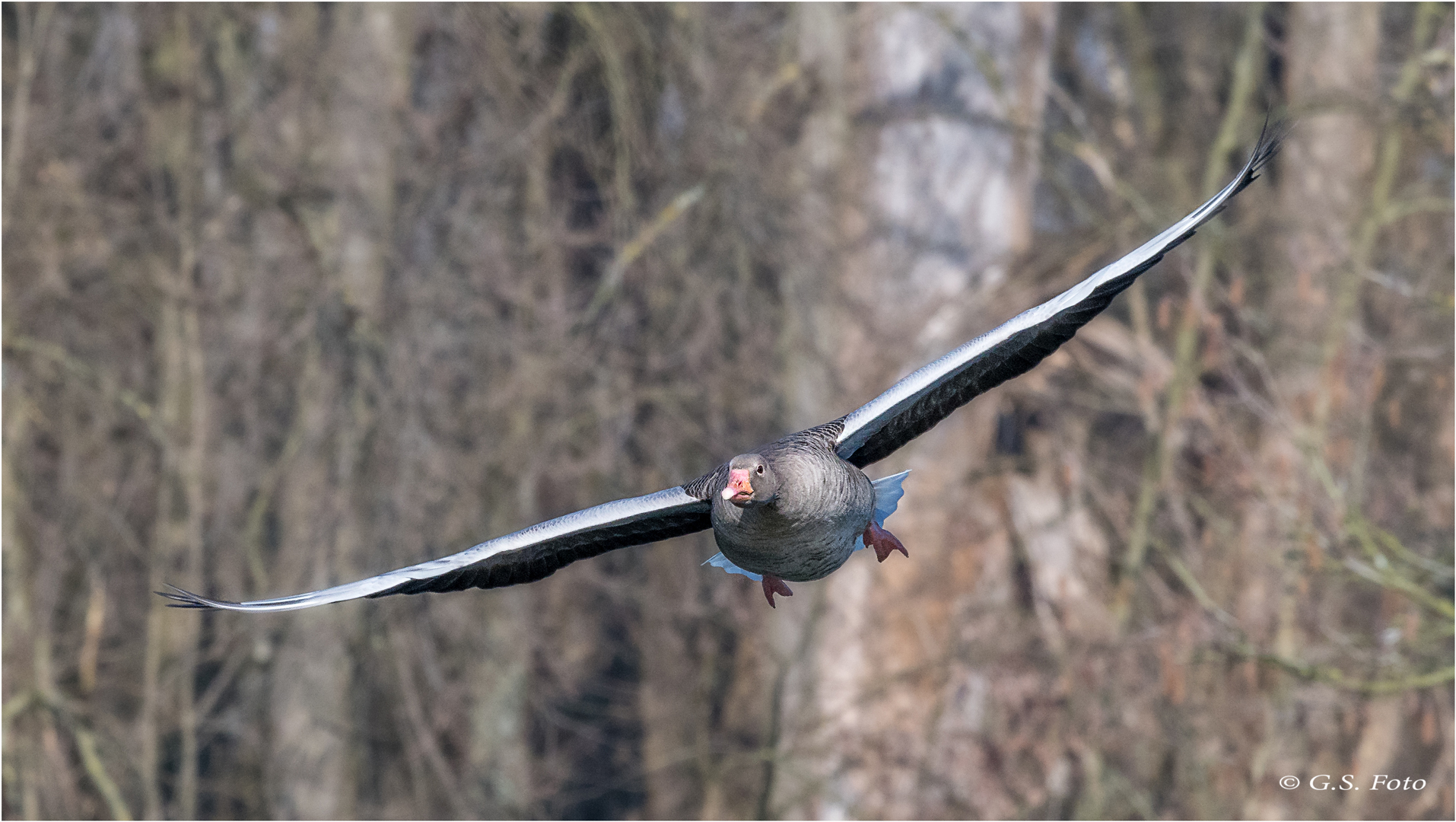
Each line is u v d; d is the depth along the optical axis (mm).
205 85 18859
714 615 19016
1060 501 18250
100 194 18094
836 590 18812
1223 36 23219
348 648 18219
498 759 19172
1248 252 20094
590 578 19281
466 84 18406
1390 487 17375
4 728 16594
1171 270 20172
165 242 18203
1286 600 15984
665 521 7195
